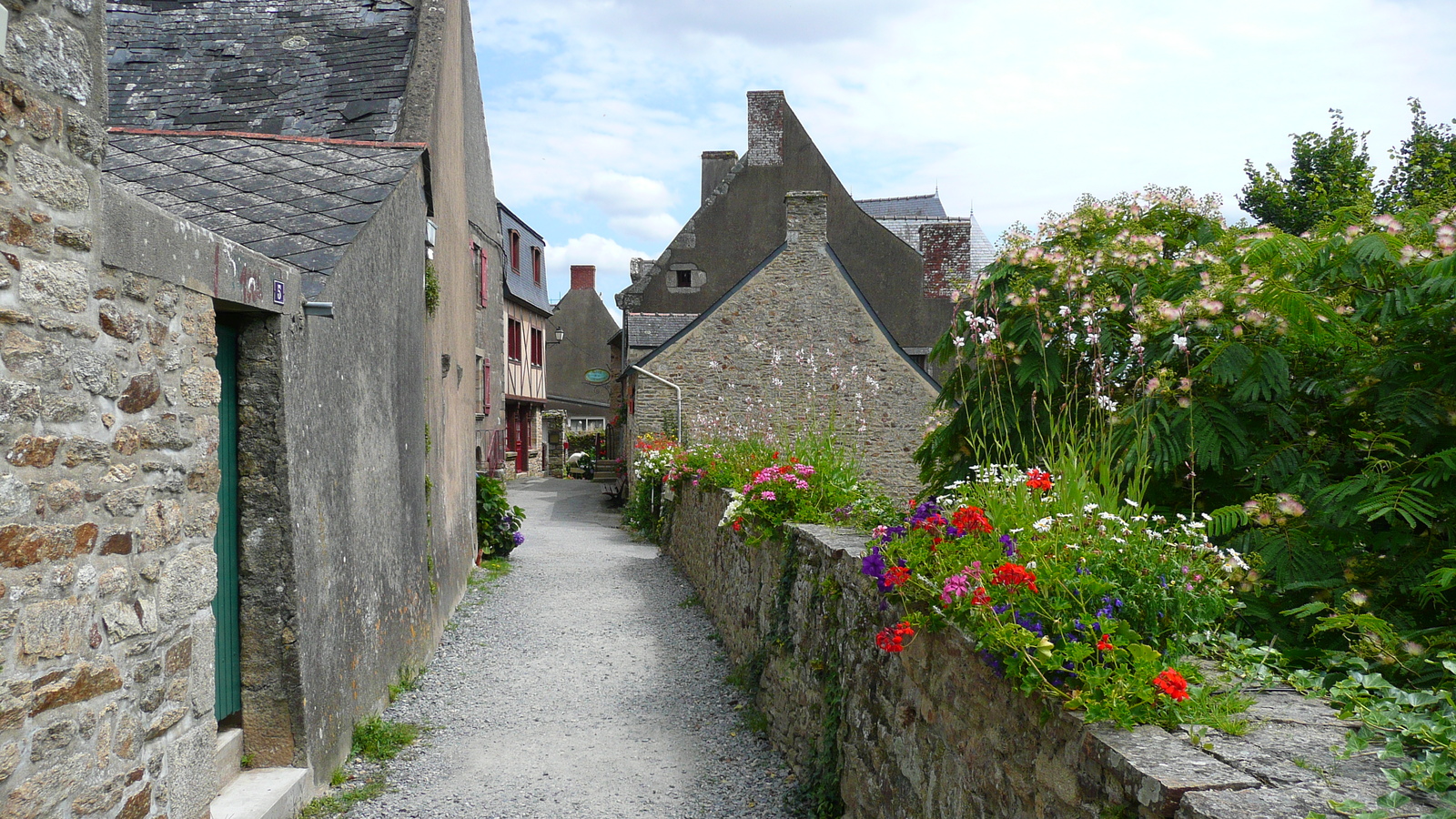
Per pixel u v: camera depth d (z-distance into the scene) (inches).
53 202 96.6
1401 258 132.1
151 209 115.9
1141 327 153.3
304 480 166.2
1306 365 143.4
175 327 123.1
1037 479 121.4
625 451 822.5
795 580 198.5
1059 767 84.4
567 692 241.9
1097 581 95.2
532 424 1275.8
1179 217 189.3
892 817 132.0
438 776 182.9
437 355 325.7
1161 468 136.6
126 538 110.4
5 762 88.5
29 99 92.8
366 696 207.0
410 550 260.1
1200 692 82.3
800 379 653.3
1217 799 63.4
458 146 421.7
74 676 99.4
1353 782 66.2
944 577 112.3
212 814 138.7
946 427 184.1
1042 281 171.6
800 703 184.1
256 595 158.6
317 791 166.9
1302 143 553.6
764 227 831.1
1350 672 86.0
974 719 105.0
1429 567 116.0
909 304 812.0
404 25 378.3
